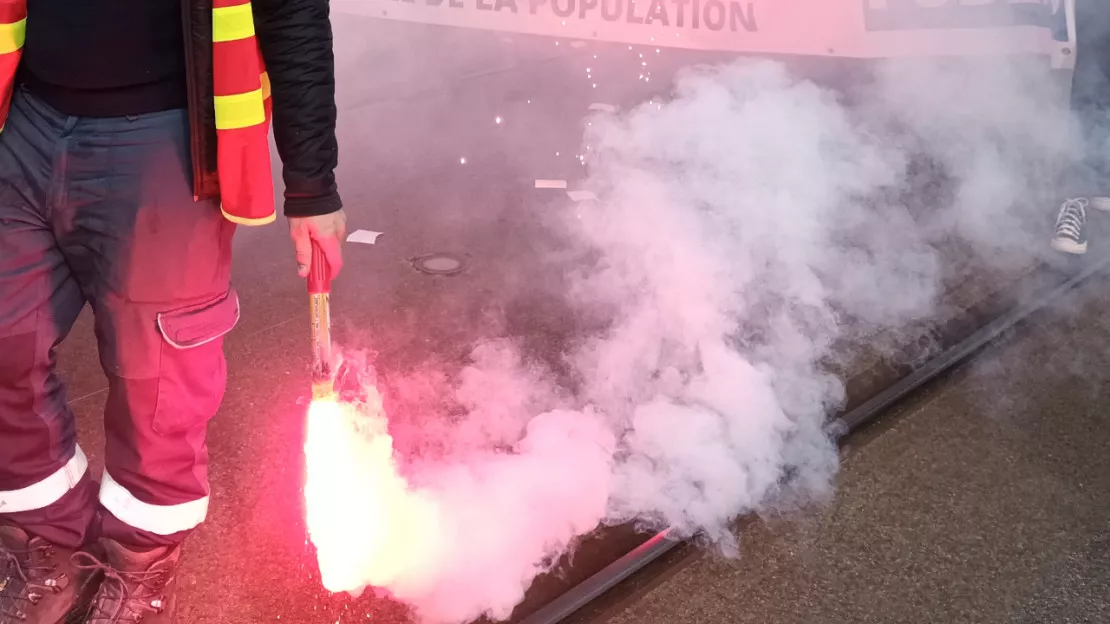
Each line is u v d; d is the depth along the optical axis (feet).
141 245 5.95
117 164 5.82
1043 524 9.05
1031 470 9.77
